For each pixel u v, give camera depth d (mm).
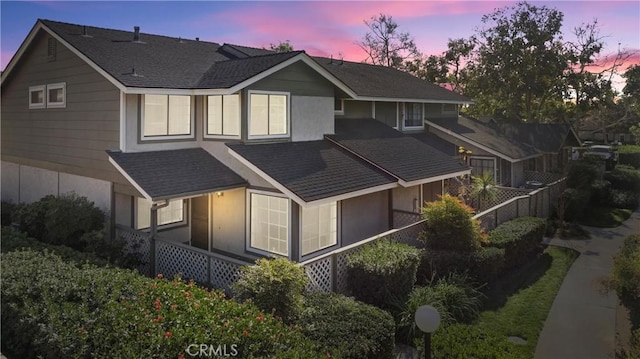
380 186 13570
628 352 8211
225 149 13570
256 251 12617
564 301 10859
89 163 13938
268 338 5738
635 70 42625
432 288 10109
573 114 40969
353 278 9609
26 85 16469
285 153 13633
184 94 13234
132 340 5387
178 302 6465
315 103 15562
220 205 13562
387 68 27359
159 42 16719
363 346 6711
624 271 10109
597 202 23297
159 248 11508
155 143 13367
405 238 11922
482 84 38594
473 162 23516
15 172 17688
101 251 11555
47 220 12523
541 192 19078
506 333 9133
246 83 12945
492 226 14938
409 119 23109
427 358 6277
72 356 5434
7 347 6438
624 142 55688
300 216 11945
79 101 14109
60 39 14047
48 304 6125
